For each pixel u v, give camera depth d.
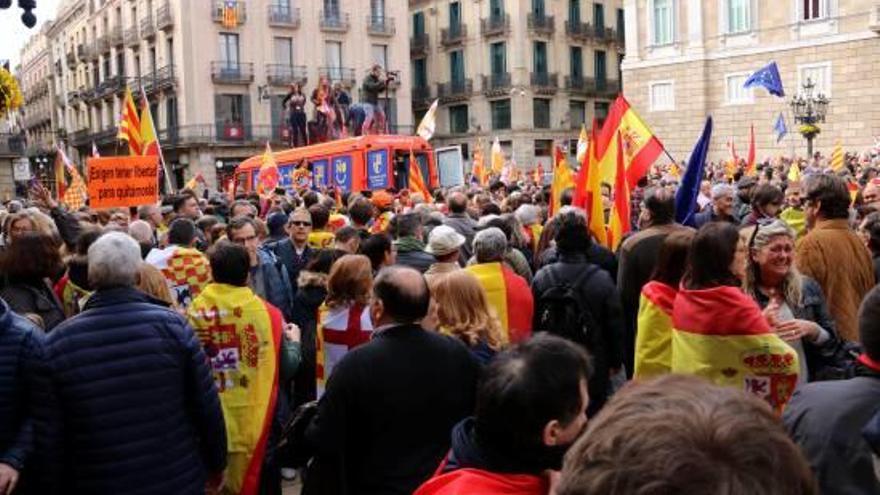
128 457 3.96
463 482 2.40
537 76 57.19
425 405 3.87
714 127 43.06
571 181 10.77
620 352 5.90
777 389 3.98
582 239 6.00
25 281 5.35
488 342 4.64
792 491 1.22
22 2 9.72
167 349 4.12
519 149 56.50
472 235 9.07
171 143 50.78
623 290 6.44
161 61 52.97
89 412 3.94
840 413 2.82
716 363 4.03
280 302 7.45
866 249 5.40
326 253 6.70
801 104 35.62
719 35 42.56
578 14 59.94
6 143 47.09
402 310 3.96
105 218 11.03
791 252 4.65
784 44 40.50
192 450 4.25
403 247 7.37
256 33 51.50
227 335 5.19
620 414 1.33
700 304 4.08
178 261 6.79
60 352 3.97
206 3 49.94
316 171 27.53
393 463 3.84
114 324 4.05
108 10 61.53
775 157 40.69
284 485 7.14
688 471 1.18
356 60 54.94
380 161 25.16
